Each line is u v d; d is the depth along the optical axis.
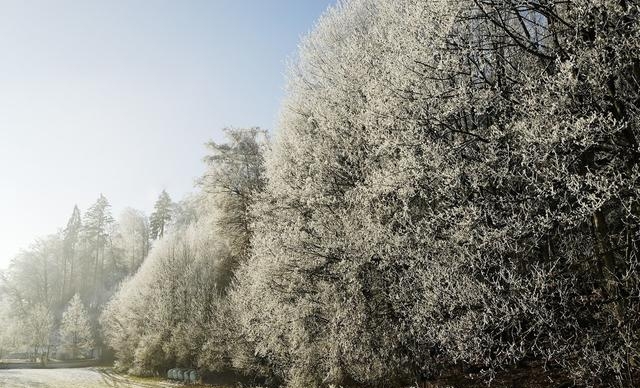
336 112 17.88
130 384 31.52
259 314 18.70
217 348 27.39
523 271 9.48
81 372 43.81
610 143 8.62
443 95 11.07
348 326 13.76
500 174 9.22
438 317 10.52
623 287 8.05
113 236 112.56
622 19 8.15
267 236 18.14
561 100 8.20
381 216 13.40
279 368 19.72
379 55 16.52
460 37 10.69
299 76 22.66
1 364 57.53
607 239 8.73
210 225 35.62
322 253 15.28
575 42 8.62
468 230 9.57
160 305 37.97
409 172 11.33
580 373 8.08
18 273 84.12
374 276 13.86
